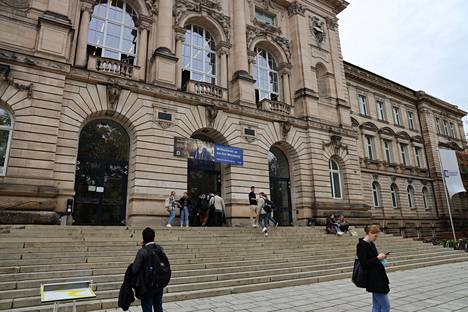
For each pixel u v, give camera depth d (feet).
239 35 70.69
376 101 118.73
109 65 53.11
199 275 31.09
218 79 68.54
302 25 82.43
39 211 41.37
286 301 26.20
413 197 117.29
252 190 55.88
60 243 31.30
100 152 51.24
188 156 55.52
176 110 56.65
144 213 49.60
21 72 44.11
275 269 35.40
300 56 79.20
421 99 133.80
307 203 68.95
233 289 29.48
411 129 128.26
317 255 43.06
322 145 74.13
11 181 40.73
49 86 45.57
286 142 69.72
